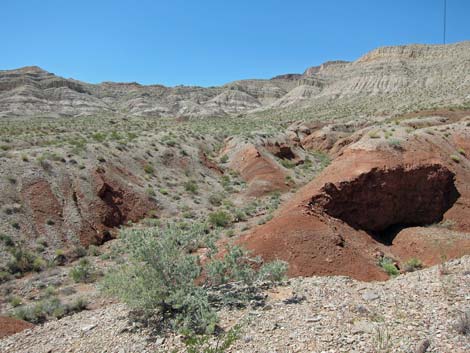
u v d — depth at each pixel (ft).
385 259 48.67
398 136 73.51
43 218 66.28
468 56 375.66
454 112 197.57
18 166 74.59
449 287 23.59
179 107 483.92
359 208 56.90
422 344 16.80
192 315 23.38
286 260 43.86
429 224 60.70
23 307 41.63
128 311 27.20
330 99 425.28
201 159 120.98
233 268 28.66
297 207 52.54
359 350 17.37
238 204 94.58
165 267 25.30
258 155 124.57
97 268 55.21
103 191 78.28
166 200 89.86
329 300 24.44
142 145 111.86
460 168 73.36
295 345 18.70
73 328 26.48
